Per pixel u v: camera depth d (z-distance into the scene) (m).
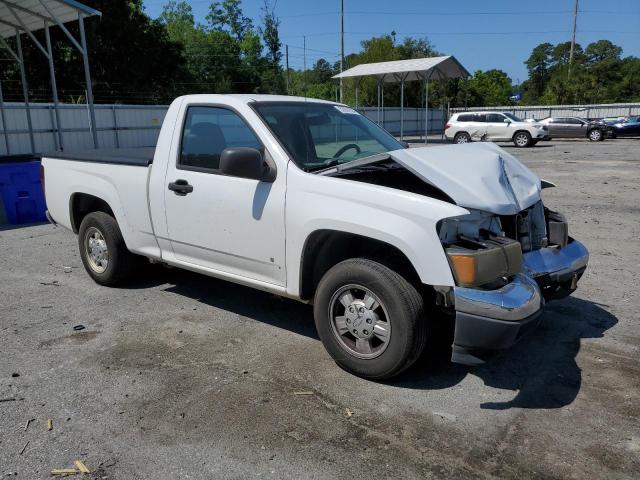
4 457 2.99
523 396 3.62
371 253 4.02
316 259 4.08
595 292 5.62
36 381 3.81
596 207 10.38
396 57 56.47
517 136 28.83
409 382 3.80
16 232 8.87
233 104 4.43
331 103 5.13
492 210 3.57
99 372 3.94
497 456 2.99
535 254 4.18
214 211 4.45
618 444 3.10
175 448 3.06
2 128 21.17
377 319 3.67
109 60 37.91
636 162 19.06
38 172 9.73
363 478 2.82
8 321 4.91
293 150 4.17
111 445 3.09
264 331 4.67
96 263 5.88
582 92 54.88
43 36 33.31
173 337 4.54
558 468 2.90
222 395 3.62
